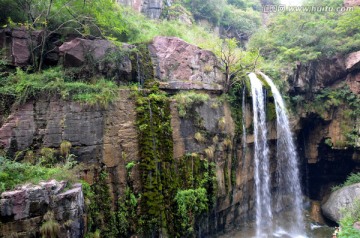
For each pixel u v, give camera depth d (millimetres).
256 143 16609
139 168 10758
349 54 20281
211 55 15500
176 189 11727
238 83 15562
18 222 6801
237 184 15062
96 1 12117
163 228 10805
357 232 9969
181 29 24000
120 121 10422
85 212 8273
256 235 14562
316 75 20922
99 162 9758
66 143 9086
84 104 9555
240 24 34562
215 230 13812
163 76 13273
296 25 23000
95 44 11172
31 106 8859
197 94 13352
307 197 21531
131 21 17984
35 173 7910
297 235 15297
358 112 19719
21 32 10211
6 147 8336
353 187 17344
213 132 13867
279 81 18781
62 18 11781
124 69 11672
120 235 9844
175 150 12078
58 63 10891
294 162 19734
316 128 21281
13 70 9930
